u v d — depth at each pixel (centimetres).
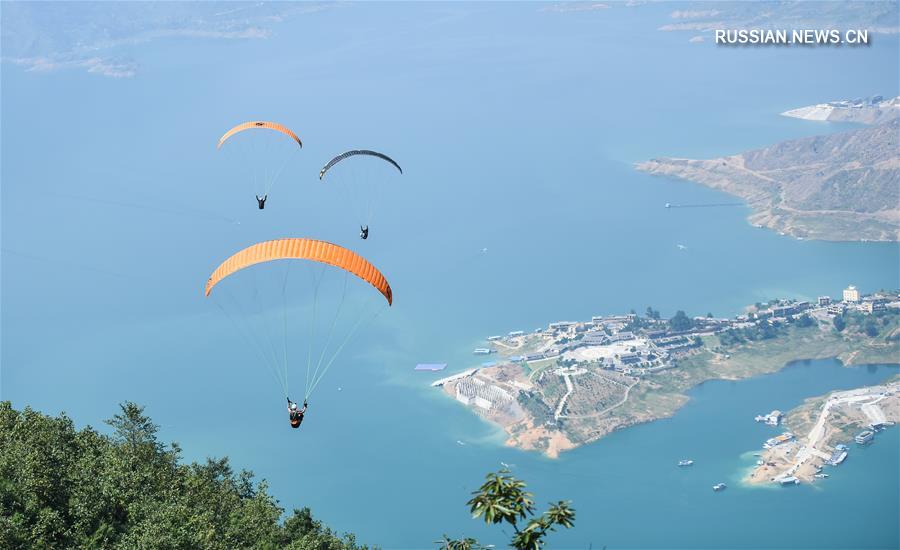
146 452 6700
